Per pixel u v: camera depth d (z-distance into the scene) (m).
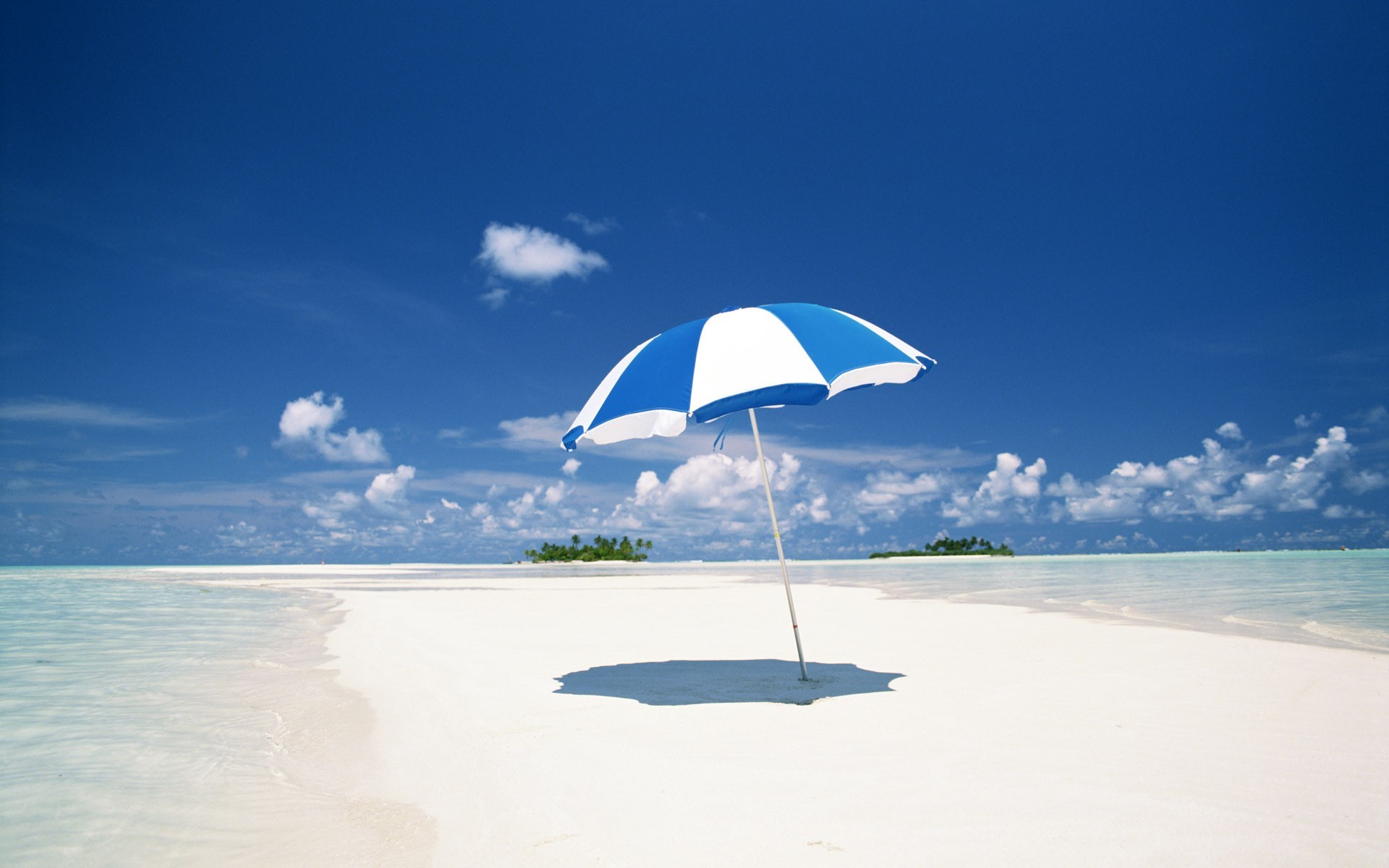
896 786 3.75
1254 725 4.93
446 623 13.17
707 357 5.64
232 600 20.19
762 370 5.34
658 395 5.59
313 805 3.85
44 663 8.51
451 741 4.96
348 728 5.50
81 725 5.46
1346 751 4.32
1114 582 26.12
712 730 4.97
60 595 22.33
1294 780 3.79
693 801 3.61
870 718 5.21
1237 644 8.88
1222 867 2.79
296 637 11.07
